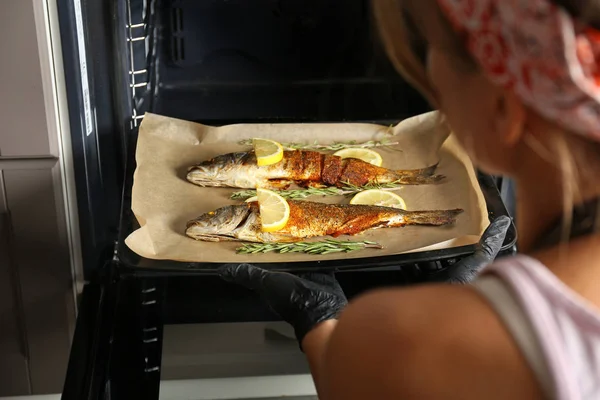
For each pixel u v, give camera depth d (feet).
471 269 3.95
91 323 4.80
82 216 5.03
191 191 5.20
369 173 5.38
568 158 1.69
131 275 4.28
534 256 1.82
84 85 4.76
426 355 1.73
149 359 4.76
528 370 1.64
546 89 1.61
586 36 1.57
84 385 4.10
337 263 4.38
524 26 1.60
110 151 5.27
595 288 1.73
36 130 4.63
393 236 4.79
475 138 1.87
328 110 6.19
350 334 1.86
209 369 5.34
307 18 5.96
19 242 5.02
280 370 5.39
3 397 5.65
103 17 4.85
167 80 6.18
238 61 6.13
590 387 1.61
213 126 5.79
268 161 5.30
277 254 4.56
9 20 4.30
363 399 1.81
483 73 1.75
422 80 2.02
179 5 5.86
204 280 5.48
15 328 5.37
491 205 4.97
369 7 5.90
